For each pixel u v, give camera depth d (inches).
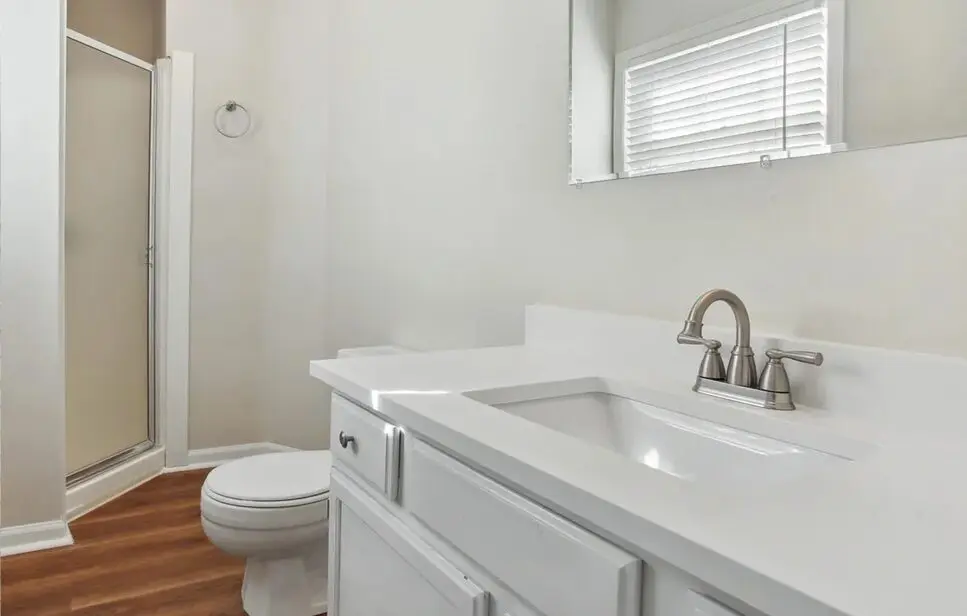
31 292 86.4
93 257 106.5
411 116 90.3
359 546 46.4
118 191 110.0
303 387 118.3
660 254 54.5
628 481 26.1
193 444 119.3
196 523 95.9
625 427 46.9
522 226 70.6
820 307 42.9
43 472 88.0
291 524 65.8
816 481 27.0
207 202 117.2
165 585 78.4
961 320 36.1
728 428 40.0
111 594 76.1
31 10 85.3
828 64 41.6
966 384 33.5
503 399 44.1
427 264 87.6
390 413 40.3
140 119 113.0
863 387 38.0
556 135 65.7
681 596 22.5
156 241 116.3
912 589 17.5
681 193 52.5
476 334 78.2
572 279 64.1
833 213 42.1
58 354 88.1
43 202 86.5
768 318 46.1
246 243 120.3
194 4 114.6
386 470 41.6
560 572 27.3
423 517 38.1
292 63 117.2
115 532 92.6
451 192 82.4
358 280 104.7
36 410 87.3
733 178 48.4
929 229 37.4
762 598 18.6
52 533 88.7
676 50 51.9
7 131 84.4
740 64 47.1
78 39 101.3
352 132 105.6
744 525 21.8
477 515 33.0
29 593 75.9
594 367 52.1
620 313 58.5
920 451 31.9
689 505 23.6
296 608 70.7
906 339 38.5
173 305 115.5
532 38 68.7
